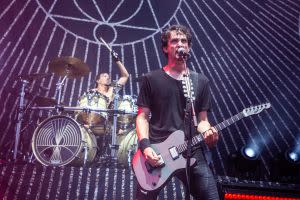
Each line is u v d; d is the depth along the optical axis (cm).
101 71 614
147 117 244
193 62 618
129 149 465
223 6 634
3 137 564
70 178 343
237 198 316
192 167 228
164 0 630
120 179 346
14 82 581
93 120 479
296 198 319
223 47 624
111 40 621
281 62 618
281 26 626
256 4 632
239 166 469
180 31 245
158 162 231
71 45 613
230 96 610
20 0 606
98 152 488
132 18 628
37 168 343
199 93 240
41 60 600
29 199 335
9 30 596
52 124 441
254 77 616
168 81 238
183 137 234
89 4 624
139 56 621
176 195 340
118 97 496
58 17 615
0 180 335
